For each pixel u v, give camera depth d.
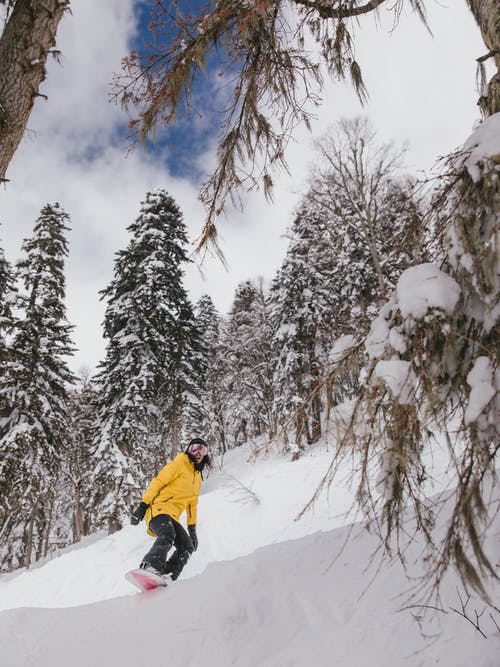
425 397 1.84
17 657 2.54
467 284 1.82
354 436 2.01
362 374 2.13
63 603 6.89
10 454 13.48
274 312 18.44
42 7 2.69
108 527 13.89
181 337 19.84
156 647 2.55
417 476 1.93
